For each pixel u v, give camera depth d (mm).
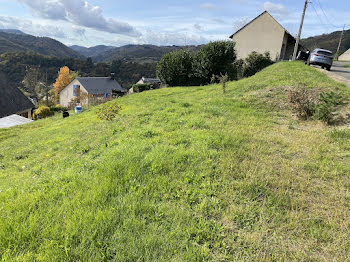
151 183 2967
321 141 4539
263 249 1959
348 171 3363
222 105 7883
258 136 4852
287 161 3664
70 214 2279
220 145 4207
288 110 7141
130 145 4391
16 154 6684
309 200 2697
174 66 24328
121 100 15859
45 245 1905
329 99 5898
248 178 3094
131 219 2232
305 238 2098
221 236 2100
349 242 2037
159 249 1907
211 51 22391
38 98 47656
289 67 14781
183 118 6375
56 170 3910
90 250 1856
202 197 2688
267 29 28703
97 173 3268
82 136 7062
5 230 2076
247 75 22391
